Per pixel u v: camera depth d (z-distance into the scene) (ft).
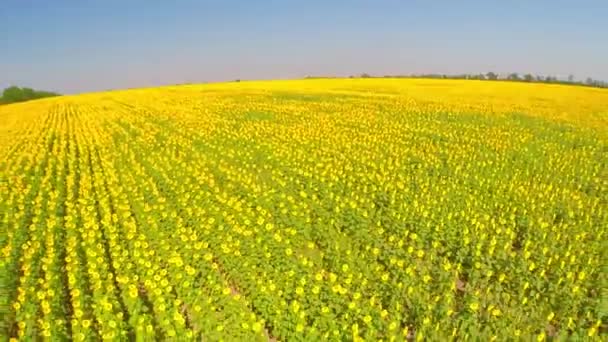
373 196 57.57
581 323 33.96
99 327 34.68
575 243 45.03
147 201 59.88
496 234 47.60
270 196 58.65
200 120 112.06
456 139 84.74
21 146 96.73
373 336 32.42
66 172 76.64
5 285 40.06
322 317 34.22
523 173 66.54
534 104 124.67
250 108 126.41
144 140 94.07
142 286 40.75
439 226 48.37
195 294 37.19
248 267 41.16
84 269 43.06
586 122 98.48
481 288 38.63
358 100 135.95
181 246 46.09
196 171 69.82
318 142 85.97
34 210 58.18
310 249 46.29
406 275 39.78
